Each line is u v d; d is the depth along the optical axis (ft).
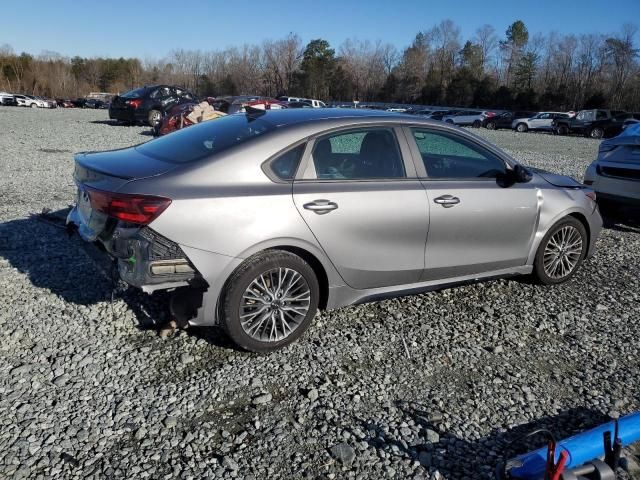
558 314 14.88
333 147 12.47
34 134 52.75
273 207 11.32
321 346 12.47
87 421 9.52
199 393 10.48
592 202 16.87
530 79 239.91
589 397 11.09
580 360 12.58
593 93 209.77
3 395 10.09
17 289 14.51
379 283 13.28
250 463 8.80
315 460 8.95
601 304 15.72
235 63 297.74
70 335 12.30
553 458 7.64
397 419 10.06
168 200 10.53
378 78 275.59
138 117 63.72
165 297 14.24
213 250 10.88
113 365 11.23
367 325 13.61
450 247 13.93
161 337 12.39
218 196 10.91
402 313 14.39
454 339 13.17
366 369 11.66
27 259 16.69
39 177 29.89
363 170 12.80
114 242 10.96
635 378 11.93
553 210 15.69
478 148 14.56
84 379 10.71
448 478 8.73
